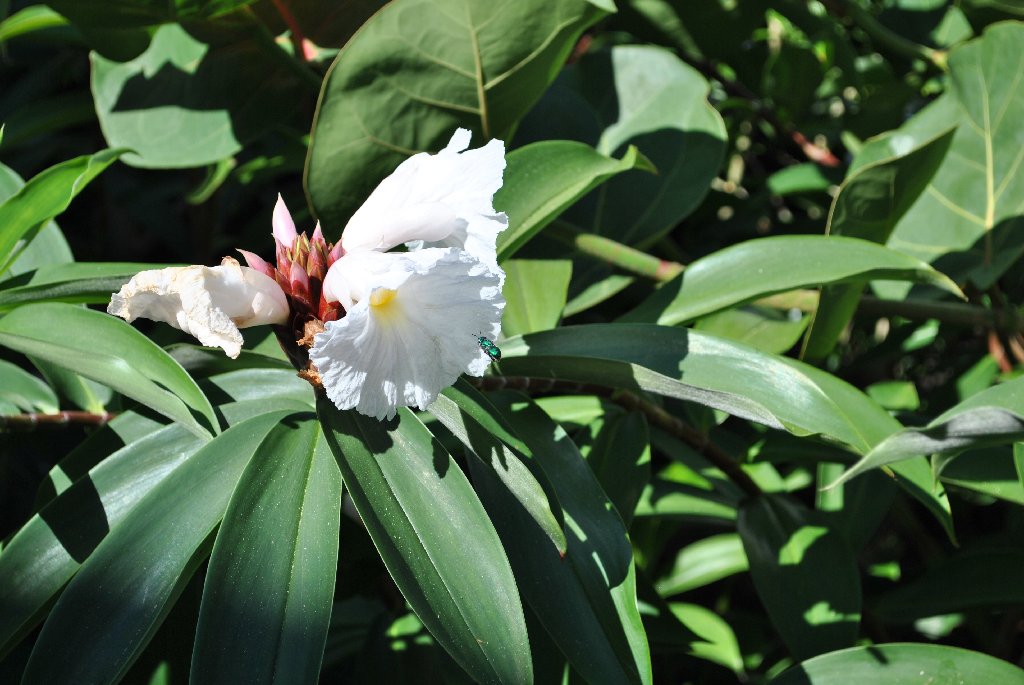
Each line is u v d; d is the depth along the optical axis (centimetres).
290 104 123
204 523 92
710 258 105
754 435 131
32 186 96
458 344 89
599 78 128
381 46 106
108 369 92
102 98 122
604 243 117
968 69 125
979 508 150
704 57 149
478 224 92
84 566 90
